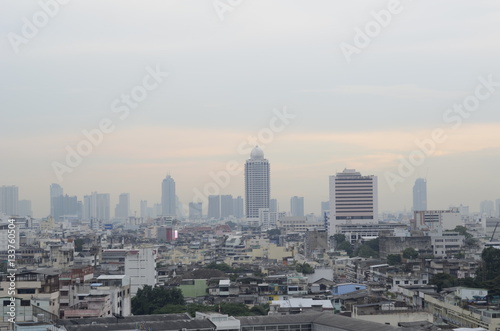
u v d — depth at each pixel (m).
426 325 146.62
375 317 161.25
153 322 134.75
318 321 140.12
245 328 138.00
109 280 199.75
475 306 168.62
